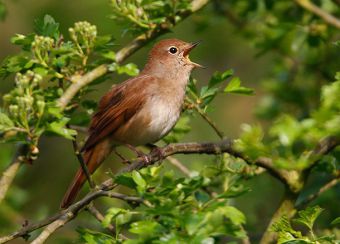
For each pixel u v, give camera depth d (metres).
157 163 9.49
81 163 8.55
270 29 12.68
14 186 12.80
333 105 6.49
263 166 9.34
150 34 10.33
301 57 13.17
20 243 14.45
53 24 8.98
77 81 9.27
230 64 16.39
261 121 15.17
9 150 12.29
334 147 9.12
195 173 10.60
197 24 13.47
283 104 13.09
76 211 8.27
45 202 15.00
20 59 8.69
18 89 7.70
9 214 12.52
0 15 12.26
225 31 15.86
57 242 12.19
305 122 6.46
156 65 11.02
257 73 16.38
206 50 15.99
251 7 13.02
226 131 15.71
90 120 10.56
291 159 7.15
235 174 9.61
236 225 6.66
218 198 6.82
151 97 10.48
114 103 10.47
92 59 11.25
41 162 15.27
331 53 12.99
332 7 13.12
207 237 6.59
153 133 10.57
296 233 7.54
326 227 11.42
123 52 10.31
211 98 9.61
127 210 7.25
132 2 9.88
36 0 15.57
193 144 9.02
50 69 8.84
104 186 8.41
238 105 16.16
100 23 14.64
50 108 7.71
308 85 13.11
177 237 6.56
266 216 12.47
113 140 10.56
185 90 10.76
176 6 10.19
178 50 11.06
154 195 6.87
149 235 6.75
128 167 8.99
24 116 7.64
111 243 7.64
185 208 6.87
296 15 12.86
